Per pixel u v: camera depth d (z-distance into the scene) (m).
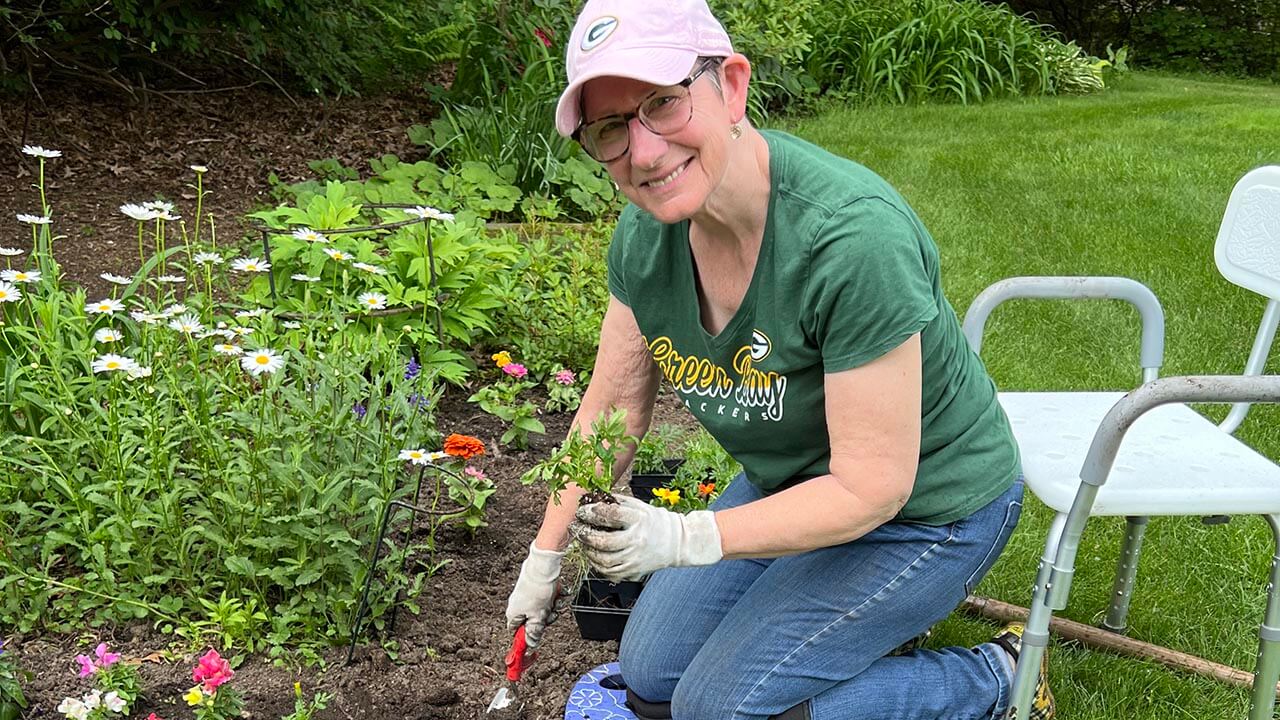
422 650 2.62
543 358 4.18
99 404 2.99
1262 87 13.21
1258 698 2.21
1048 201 6.62
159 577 2.61
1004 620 2.81
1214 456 2.27
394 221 4.29
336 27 7.78
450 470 2.97
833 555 2.21
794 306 1.92
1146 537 3.17
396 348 3.21
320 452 2.77
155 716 2.26
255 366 2.76
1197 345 4.54
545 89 6.23
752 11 8.85
